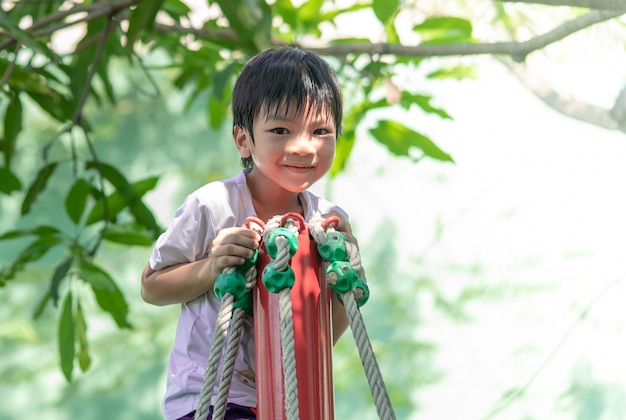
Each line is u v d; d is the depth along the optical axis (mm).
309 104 2092
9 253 9281
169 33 4141
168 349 7902
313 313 2062
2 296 8484
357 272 2074
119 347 7996
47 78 4039
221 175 8445
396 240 8523
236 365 2250
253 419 2230
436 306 7414
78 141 9039
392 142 3984
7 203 9273
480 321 7914
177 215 2264
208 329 2271
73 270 3768
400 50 3709
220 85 3801
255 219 2137
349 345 7371
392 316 7988
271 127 2098
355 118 4004
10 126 3965
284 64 2123
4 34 3555
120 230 3824
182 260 2260
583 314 3842
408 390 8094
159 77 8977
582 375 7449
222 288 2062
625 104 3734
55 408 8492
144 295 2301
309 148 2094
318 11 4035
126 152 9250
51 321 8492
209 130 9359
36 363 8336
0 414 8688
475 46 3514
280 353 2053
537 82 4043
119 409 9031
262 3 3492
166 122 9281
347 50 3783
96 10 3666
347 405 8977
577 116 3879
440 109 3957
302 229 2111
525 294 7305
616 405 7301
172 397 2301
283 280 2018
